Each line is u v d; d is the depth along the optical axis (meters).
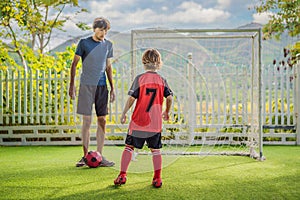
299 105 7.12
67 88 7.55
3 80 7.62
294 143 7.11
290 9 8.45
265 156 5.49
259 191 3.38
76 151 6.36
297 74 7.14
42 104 7.57
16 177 4.04
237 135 6.87
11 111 7.64
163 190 3.41
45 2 7.81
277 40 8.89
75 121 7.48
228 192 3.35
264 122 7.36
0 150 6.55
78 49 4.49
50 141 7.37
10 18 9.17
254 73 5.57
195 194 3.28
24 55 9.27
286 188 3.49
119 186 3.56
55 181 3.82
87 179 3.89
